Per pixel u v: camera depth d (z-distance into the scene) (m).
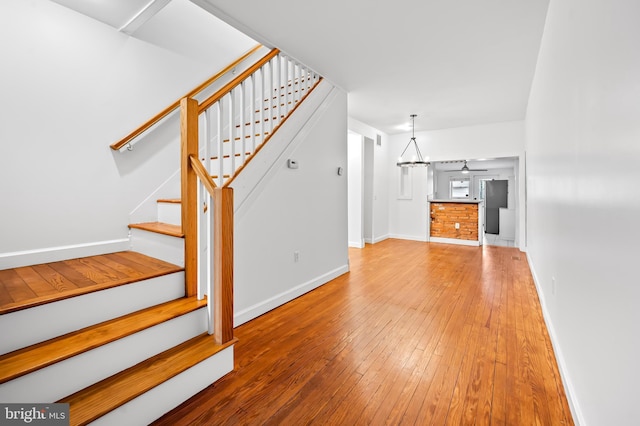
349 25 2.59
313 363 2.01
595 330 1.22
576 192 1.57
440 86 4.03
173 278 2.03
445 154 6.63
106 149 2.62
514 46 2.94
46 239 2.31
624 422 0.93
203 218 2.01
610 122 1.08
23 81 2.18
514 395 1.68
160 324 1.72
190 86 3.23
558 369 1.91
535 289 3.52
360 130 5.97
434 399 1.66
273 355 2.11
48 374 1.31
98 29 2.55
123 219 2.74
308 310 2.93
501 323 2.62
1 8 2.09
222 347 1.79
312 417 1.53
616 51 1.02
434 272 4.32
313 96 3.53
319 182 3.65
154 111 2.94
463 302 3.13
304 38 2.81
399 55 3.13
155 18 2.94
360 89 4.12
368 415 1.54
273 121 3.33
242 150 2.63
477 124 6.18
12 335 1.39
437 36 2.77
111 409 1.31
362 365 1.99
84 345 1.44
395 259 5.17
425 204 7.02
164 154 3.02
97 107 2.56
